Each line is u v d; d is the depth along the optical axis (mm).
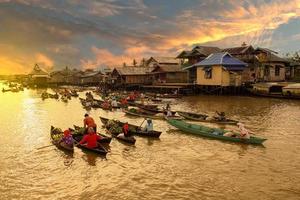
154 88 62844
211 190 14172
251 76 58562
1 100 57781
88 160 18516
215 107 39719
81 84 108438
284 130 25875
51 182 15352
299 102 42625
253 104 41656
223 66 53094
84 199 13469
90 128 20062
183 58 72000
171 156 19188
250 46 59469
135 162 18125
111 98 49750
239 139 21844
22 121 32562
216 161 18172
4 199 13523
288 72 65000
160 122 30281
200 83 57281
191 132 24750
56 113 38531
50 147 21250
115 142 22359
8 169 17156
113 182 15250
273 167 17062
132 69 79188
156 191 14156
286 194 13688
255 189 14219
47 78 113062
